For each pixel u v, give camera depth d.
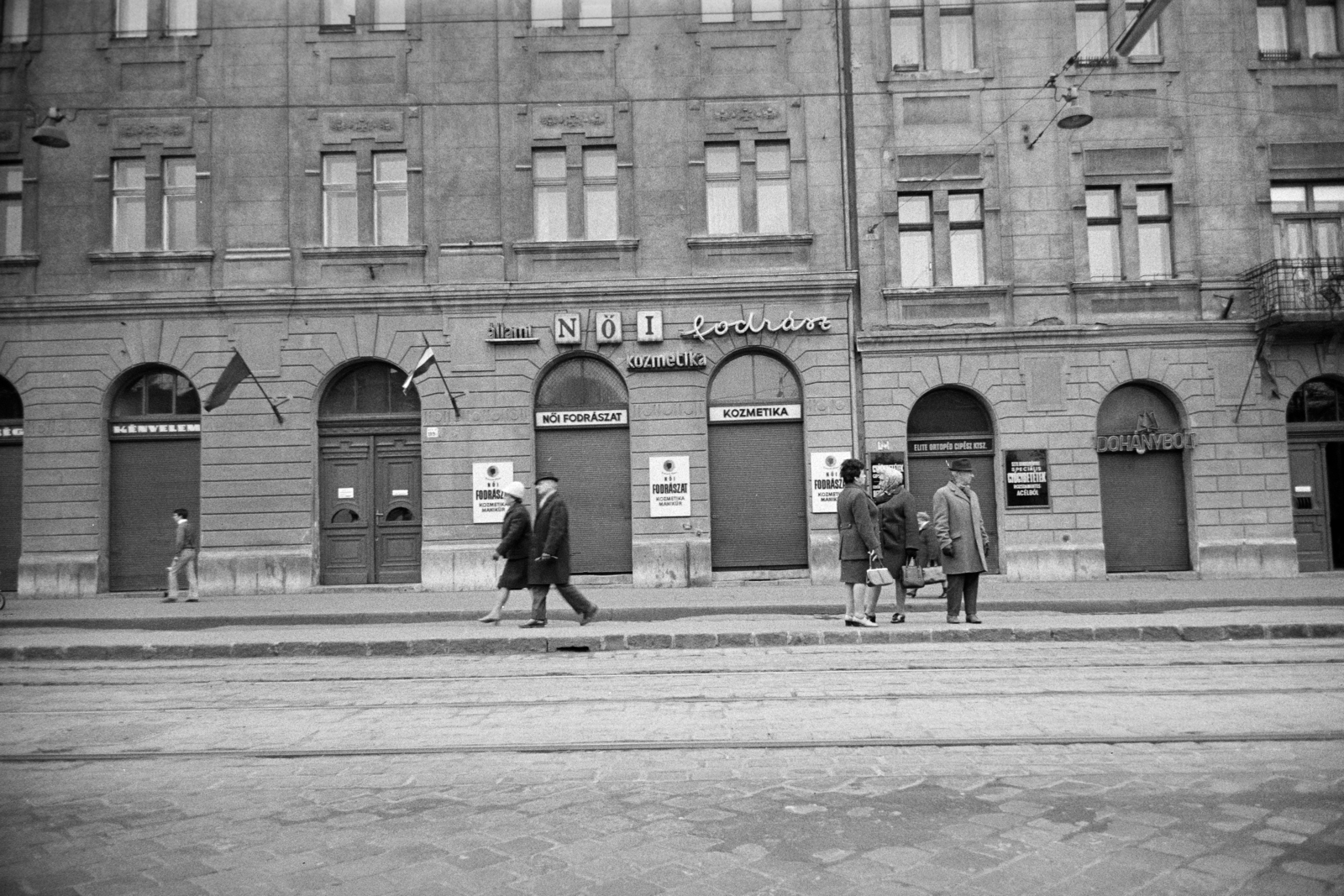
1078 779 5.27
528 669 9.46
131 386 18.50
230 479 17.94
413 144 18.52
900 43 18.98
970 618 11.84
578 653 10.63
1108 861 4.02
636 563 17.84
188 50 18.58
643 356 18.19
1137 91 18.69
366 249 18.25
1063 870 3.92
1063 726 6.55
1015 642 10.93
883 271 18.44
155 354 18.20
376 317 18.25
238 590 17.73
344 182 18.69
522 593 16.97
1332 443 18.55
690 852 4.20
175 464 18.36
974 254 18.75
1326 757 5.68
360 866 4.13
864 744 6.14
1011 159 18.59
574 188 18.53
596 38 18.69
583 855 4.20
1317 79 18.78
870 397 18.16
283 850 4.36
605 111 18.62
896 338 18.16
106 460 18.20
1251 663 9.02
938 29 18.94
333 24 18.78
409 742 6.47
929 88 18.64
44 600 17.56
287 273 18.28
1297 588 15.83
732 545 18.31
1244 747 5.94
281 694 8.34
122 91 18.55
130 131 18.50
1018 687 8.01
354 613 14.06
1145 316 18.41
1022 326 18.23
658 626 12.12
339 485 18.45
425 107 18.55
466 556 17.83
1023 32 18.73
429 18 18.66
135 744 6.56
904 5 19.00
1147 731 6.36
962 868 3.96
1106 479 18.45
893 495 12.56
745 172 18.59
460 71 18.59
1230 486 18.08
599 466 18.38
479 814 4.84
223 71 18.58
